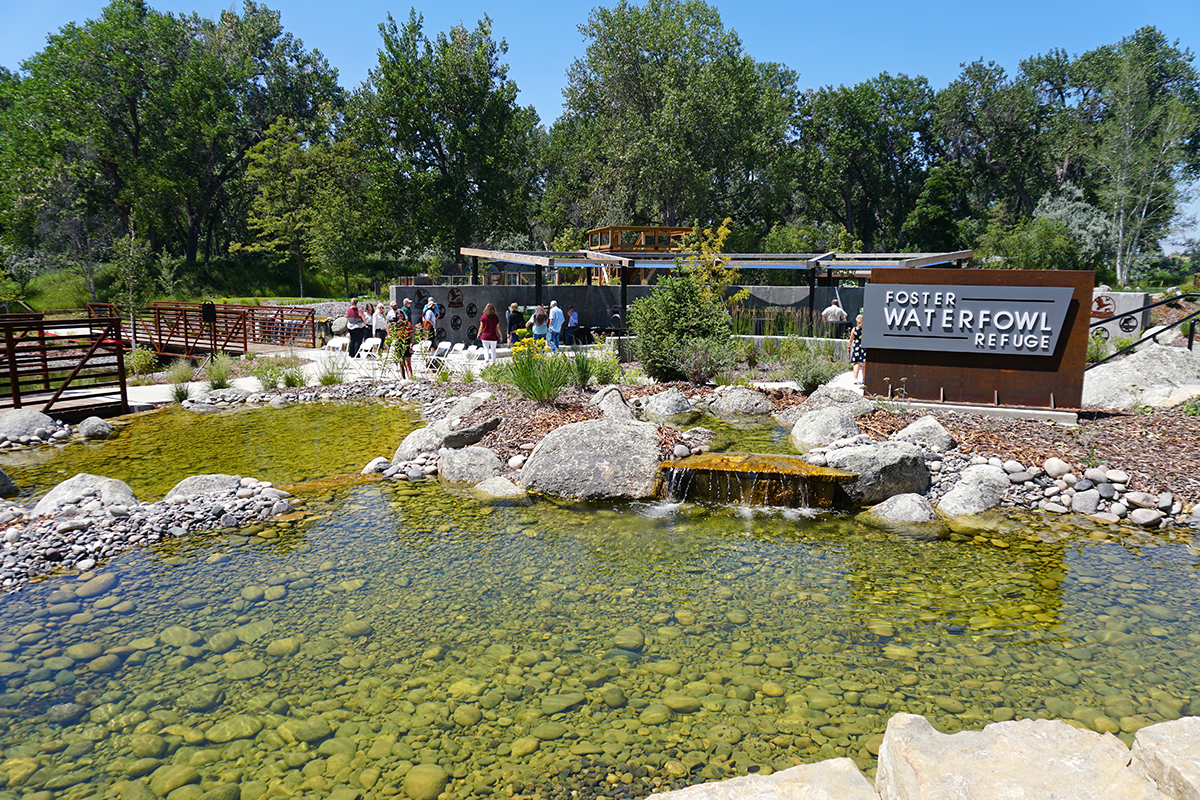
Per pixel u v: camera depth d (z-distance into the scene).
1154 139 42.53
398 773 3.26
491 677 4.09
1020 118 53.28
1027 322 9.19
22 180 37.19
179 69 43.03
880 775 2.95
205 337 21.42
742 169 45.53
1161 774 2.53
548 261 20.70
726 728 3.58
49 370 11.48
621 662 4.25
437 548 6.10
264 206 41.06
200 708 3.78
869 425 9.00
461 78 41.12
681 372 13.38
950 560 5.81
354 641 4.52
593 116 44.97
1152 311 19.50
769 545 6.18
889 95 55.00
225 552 5.98
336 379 14.55
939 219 52.12
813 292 21.25
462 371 15.60
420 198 41.66
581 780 3.19
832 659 4.27
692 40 41.72
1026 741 2.82
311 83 50.53
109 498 6.81
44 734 3.56
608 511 7.09
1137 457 7.52
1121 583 5.32
